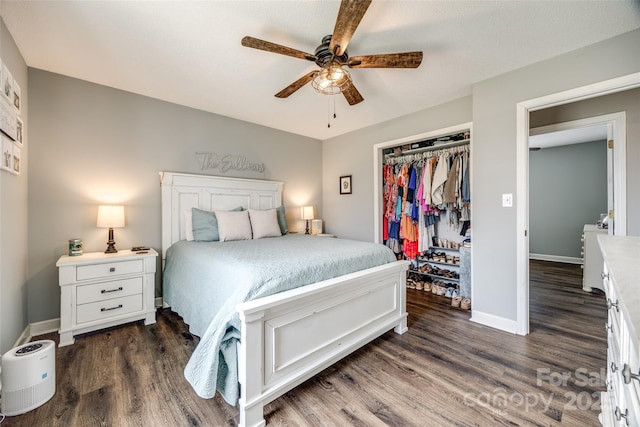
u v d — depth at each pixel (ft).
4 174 5.82
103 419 4.45
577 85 6.58
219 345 4.38
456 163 10.57
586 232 11.50
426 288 11.84
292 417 4.57
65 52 6.81
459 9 5.26
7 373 4.51
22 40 6.28
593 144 16.56
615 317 3.25
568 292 11.32
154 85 8.66
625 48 6.01
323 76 6.15
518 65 7.33
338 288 5.84
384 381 5.50
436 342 7.12
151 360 6.18
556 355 6.40
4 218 5.81
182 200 10.18
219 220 9.82
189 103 10.14
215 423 4.41
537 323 8.25
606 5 5.15
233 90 8.98
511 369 5.86
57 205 7.97
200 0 5.05
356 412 4.67
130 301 7.87
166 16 5.48
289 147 13.79
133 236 9.29
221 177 11.12
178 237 10.05
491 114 7.99
